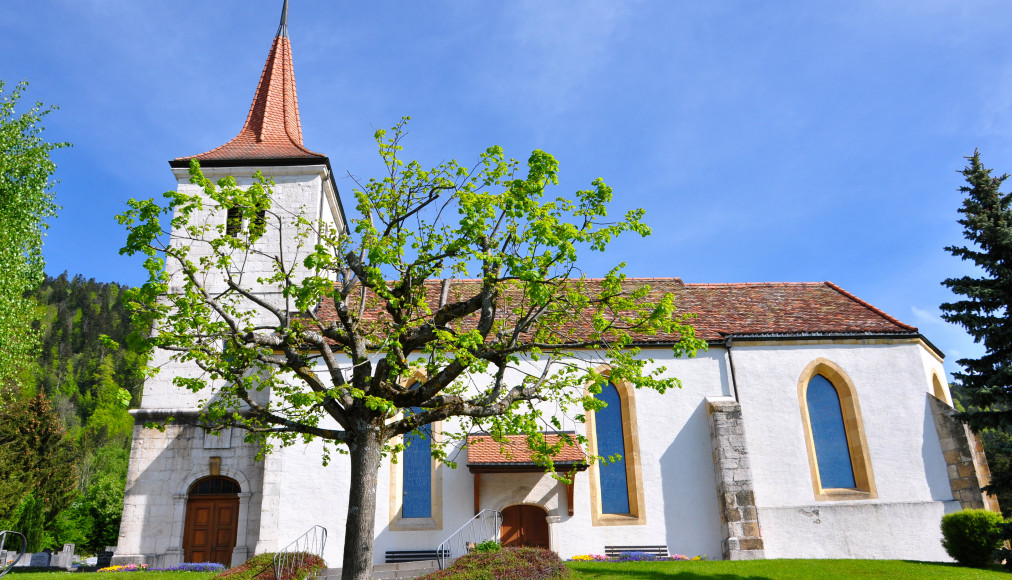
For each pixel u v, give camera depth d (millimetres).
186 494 21766
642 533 20516
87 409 92062
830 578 15844
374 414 12805
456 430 21562
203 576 17609
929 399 22188
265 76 30203
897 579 15695
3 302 20891
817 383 22859
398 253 12656
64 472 44750
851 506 21016
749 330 23453
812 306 25750
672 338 22688
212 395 22828
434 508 20625
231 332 13039
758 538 19719
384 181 14438
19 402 43562
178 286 24391
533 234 12797
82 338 111438
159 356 23281
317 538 20297
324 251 12461
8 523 35938
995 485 18750
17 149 21969
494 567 14914
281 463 21062
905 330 23094
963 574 16234
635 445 21516
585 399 13656
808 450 21766
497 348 13773
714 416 21156
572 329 15766
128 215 12094
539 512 20781
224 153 26875
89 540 44938
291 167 26359
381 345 12984
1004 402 19297
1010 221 20141
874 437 21891
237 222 14234
